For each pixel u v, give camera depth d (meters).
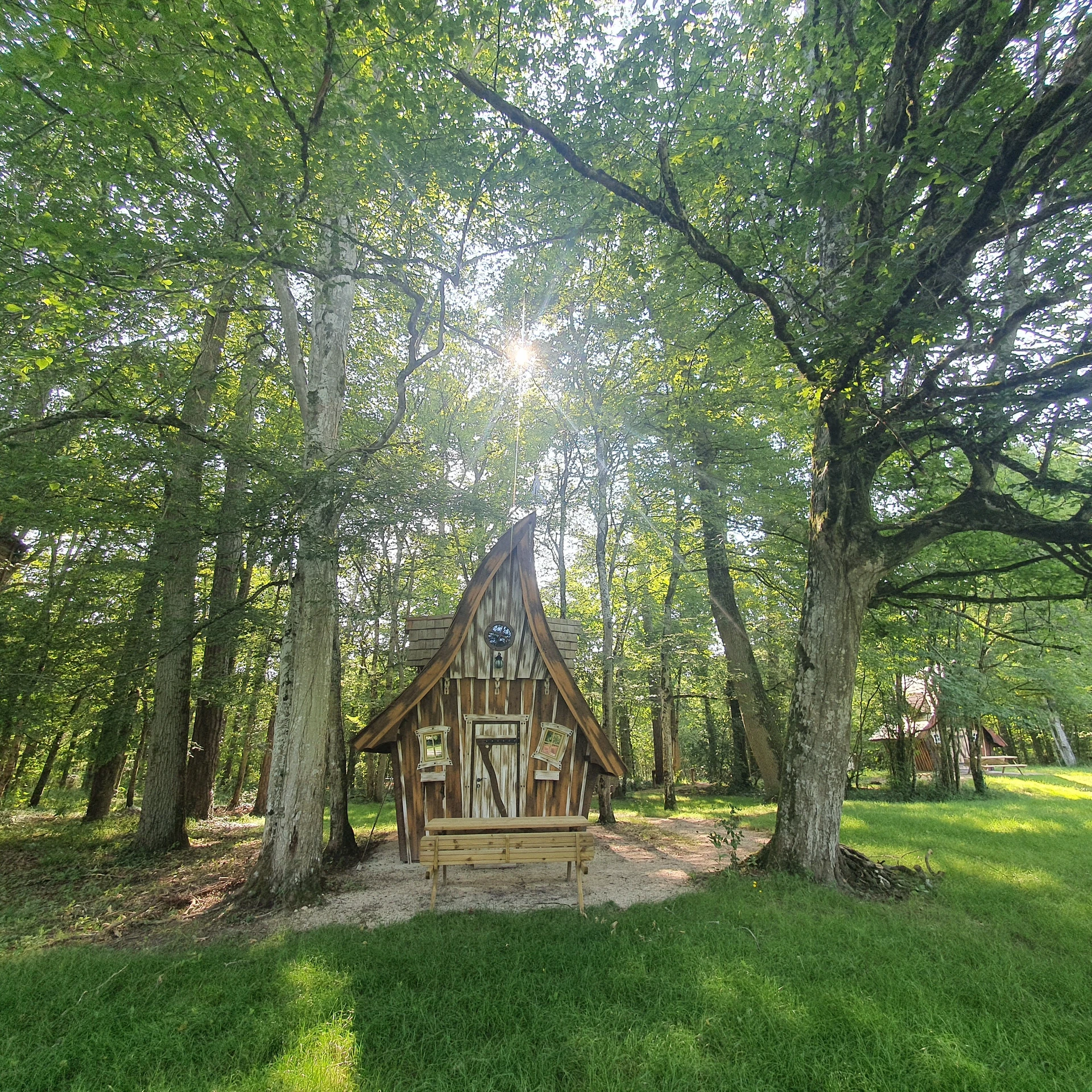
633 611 20.94
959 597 8.40
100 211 6.74
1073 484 6.86
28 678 10.38
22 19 5.13
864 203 7.44
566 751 10.01
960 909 6.66
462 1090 3.54
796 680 8.34
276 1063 3.83
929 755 23.30
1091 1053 3.84
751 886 7.34
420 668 12.12
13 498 9.29
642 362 13.87
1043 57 5.99
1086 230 6.86
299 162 7.05
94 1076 3.76
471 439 18.97
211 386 12.95
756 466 15.31
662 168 6.99
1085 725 36.38
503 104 6.62
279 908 7.37
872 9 6.31
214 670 14.16
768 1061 3.78
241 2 5.25
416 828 9.73
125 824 14.73
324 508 8.13
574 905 7.21
